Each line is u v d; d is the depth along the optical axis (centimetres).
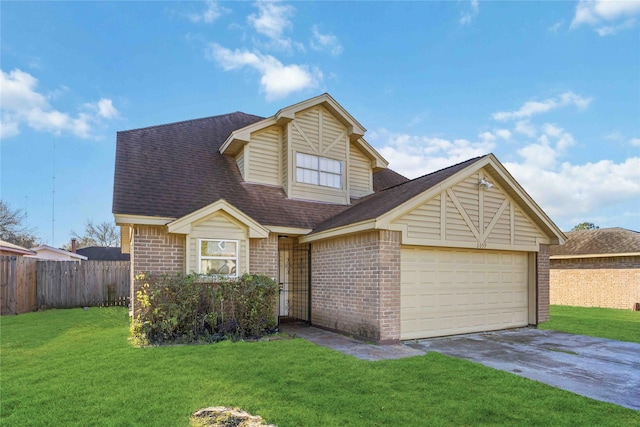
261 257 1091
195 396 484
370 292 881
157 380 545
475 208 1019
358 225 885
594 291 1962
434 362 669
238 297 913
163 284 866
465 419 431
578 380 597
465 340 924
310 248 1156
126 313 1375
